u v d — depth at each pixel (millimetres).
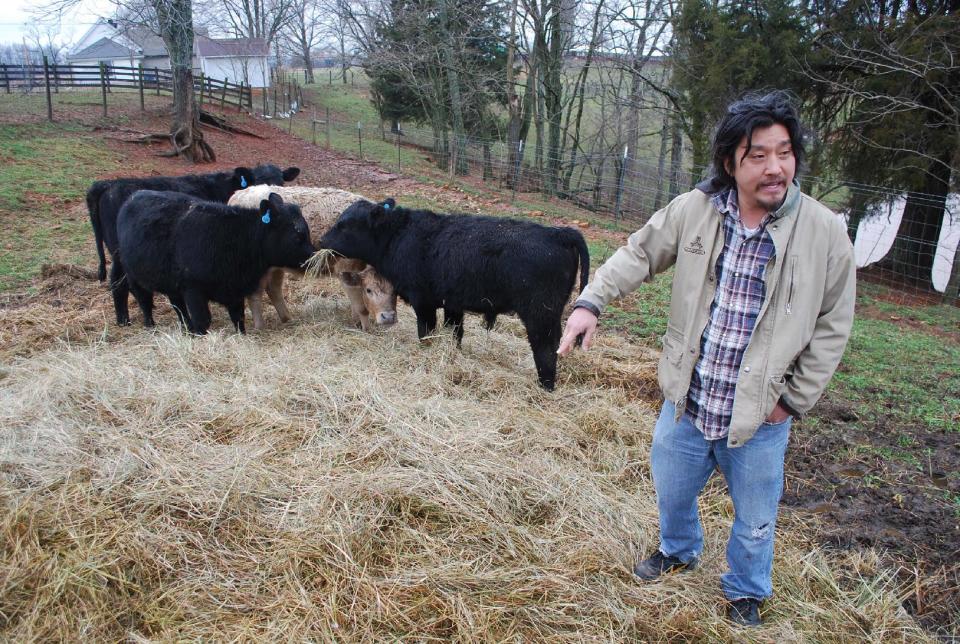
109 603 2604
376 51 25016
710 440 2477
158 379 4332
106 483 3174
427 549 2961
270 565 2816
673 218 2459
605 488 3686
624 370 5551
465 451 3693
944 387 6031
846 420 5117
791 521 3693
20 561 2672
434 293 5465
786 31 12391
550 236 4926
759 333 2277
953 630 2924
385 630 2549
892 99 11117
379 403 4086
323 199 6574
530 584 2814
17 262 8359
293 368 4641
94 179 13641
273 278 6316
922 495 4004
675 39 16203
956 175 11414
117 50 50406
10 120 17703
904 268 14023
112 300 7191
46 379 4141
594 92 24922
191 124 17594
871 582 3178
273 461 3520
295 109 31234
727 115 2201
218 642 2455
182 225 5703
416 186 16625
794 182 2209
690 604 2785
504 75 24359
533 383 5062
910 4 12883
